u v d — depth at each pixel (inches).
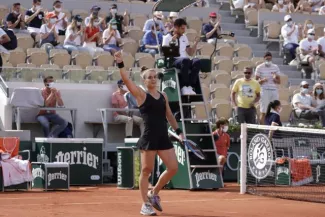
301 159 898.7
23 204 668.7
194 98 874.8
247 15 1520.7
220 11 1561.3
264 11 1544.0
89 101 1029.8
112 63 1203.9
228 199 740.7
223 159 932.0
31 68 1018.1
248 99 1093.8
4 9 1317.7
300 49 1412.4
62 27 1283.2
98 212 608.1
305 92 1202.0
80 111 1024.2
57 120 984.3
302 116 1192.8
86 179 908.6
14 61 1147.3
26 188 822.5
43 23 1264.8
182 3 852.0
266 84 1176.2
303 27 1503.4
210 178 845.2
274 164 877.2
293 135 925.2
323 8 1636.3
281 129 796.0
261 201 724.7
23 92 966.4
